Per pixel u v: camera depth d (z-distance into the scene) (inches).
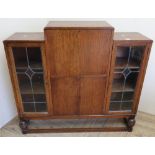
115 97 73.2
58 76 63.6
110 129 77.2
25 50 61.9
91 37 57.1
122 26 76.0
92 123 83.3
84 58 60.6
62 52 59.2
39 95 70.6
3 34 70.1
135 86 69.0
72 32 56.0
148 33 74.9
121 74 71.9
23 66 63.5
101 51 59.7
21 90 68.9
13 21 71.0
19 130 78.7
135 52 65.9
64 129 76.9
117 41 58.5
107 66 62.7
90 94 68.2
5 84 78.1
